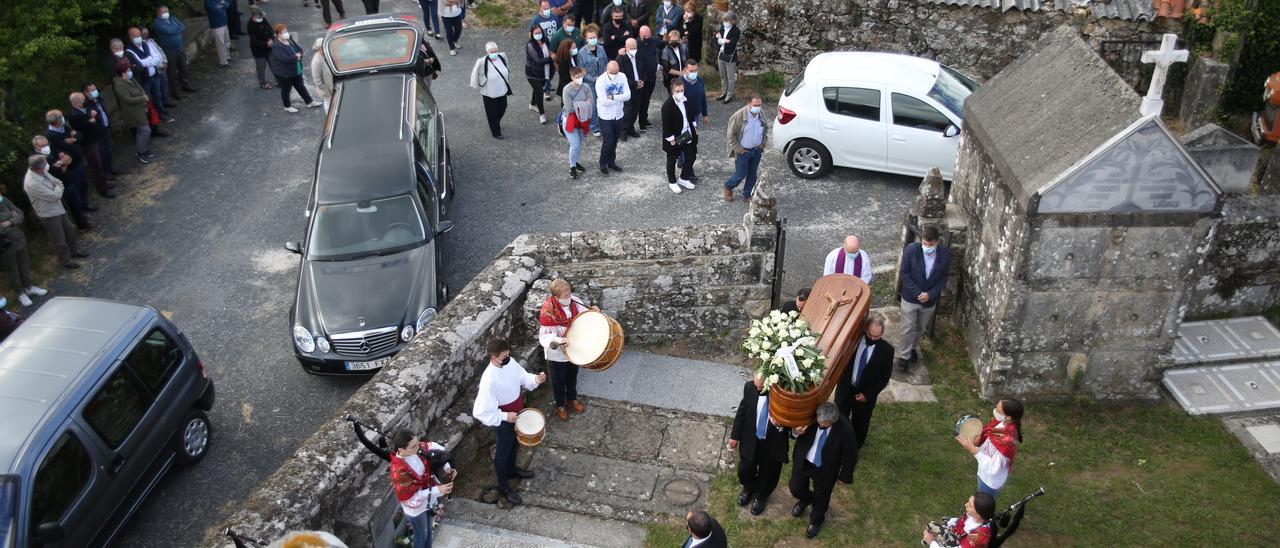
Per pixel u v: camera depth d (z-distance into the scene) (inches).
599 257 364.8
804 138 517.0
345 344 380.2
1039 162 313.1
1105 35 574.2
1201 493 303.6
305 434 371.9
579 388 355.6
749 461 285.3
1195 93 564.4
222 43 706.2
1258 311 391.9
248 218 524.4
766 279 371.9
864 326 301.1
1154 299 322.0
